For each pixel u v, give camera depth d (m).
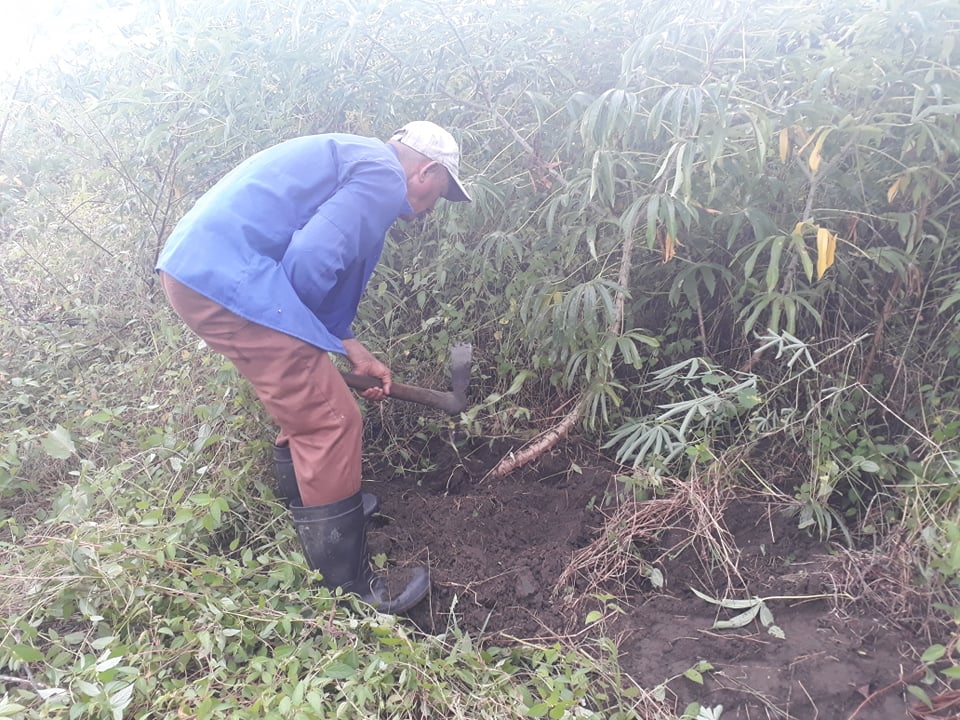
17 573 1.82
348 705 1.52
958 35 1.96
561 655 1.76
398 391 2.20
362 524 2.00
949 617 1.84
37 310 3.17
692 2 2.15
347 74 2.54
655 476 2.26
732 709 1.71
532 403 2.80
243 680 1.62
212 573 1.81
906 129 2.17
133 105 2.76
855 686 1.71
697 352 2.70
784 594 2.01
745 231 2.46
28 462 2.40
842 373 2.43
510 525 2.38
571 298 2.25
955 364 2.42
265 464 2.39
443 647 1.83
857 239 2.43
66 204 3.53
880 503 2.21
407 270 2.92
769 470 2.39
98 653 1.66
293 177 1.84
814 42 2.29
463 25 2.53
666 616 2.01
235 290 1.72
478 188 2.48
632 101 1.97
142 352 2.79
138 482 2.21
